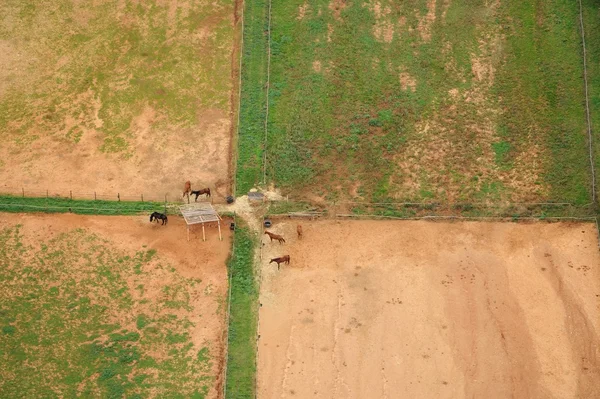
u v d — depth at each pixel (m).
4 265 49.25
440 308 47.47
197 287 48.50
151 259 50.00
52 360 44.12
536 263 49.97
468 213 52.88
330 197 53.91
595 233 51.53
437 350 45.28
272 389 43.41
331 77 61.03
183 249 50.72
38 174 55.41
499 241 51.34
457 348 45.41
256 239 51.41
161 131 58.34
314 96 59.78
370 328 46.44
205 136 58.03
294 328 46.41
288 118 58.44
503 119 57.97
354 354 45.06
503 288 48.59
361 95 59.88
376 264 50.03
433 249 50.94
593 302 47.69
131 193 54.38
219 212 52.84
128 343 45.19
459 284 48.81
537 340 45.91
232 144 57.47
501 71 60.91
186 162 56.34
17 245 50.50
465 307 47.53
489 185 54.28
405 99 59.47
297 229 51.19
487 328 46.44
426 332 46.19
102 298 47.56
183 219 52.56
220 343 45.53
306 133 57.44
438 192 54.06
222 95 60.78
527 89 59.50
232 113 59.59
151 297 47.75
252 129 57.88
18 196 53.78
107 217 52.59
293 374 44.09
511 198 53.56
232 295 47.97
